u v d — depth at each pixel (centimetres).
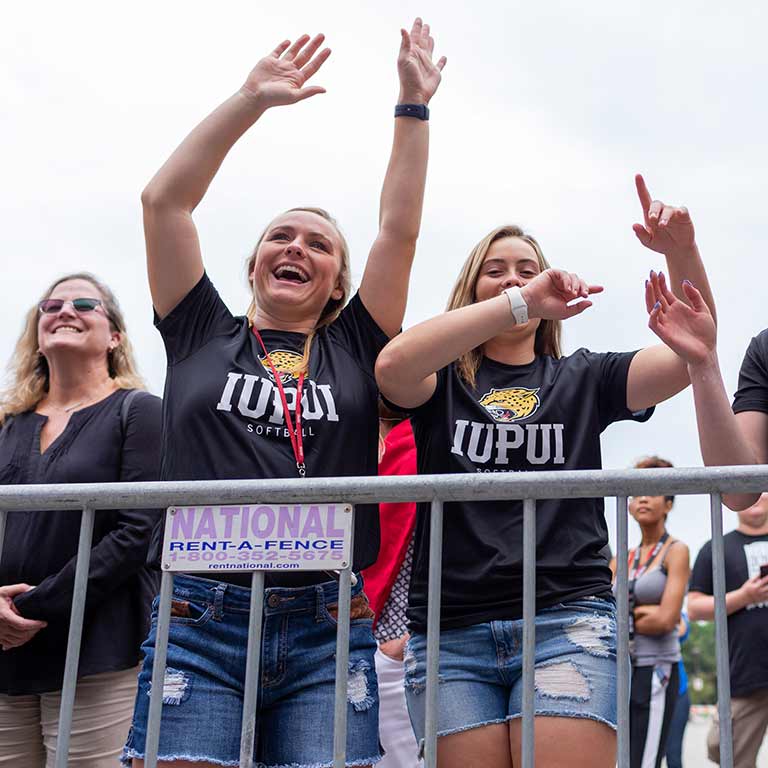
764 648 1513
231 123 1051
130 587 1174
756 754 1521
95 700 1133
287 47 1094
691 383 952
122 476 1217
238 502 848
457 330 973
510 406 1023
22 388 1306
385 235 1076
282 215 1129
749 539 1656
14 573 1159
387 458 1300
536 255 1144
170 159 1052
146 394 1273
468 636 938
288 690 901
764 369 1030
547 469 993
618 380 1039
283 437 965
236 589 903
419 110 1102
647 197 990
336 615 917
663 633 1703
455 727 916
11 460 1236
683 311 945
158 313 1036
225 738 879
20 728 1144
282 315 1078
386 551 1246
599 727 888
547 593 930
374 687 928
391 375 993
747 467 791
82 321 1298
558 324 1122
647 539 1794
